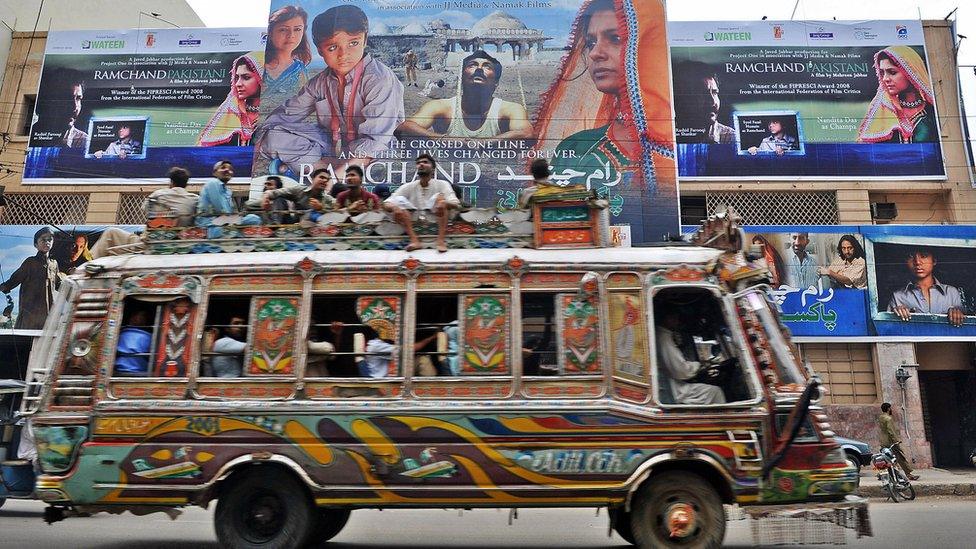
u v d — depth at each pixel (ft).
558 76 57.62
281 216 21.80
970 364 53.06
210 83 60.64
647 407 18.62
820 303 52.54
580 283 19.48
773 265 53.21
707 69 58.54
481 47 58.54
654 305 19.86
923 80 57.82
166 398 19.25
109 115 60.23
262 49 61.05
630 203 54.65
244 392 19.19
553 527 27.96
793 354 19.20
